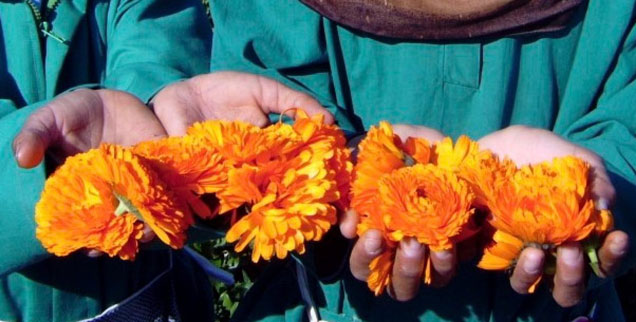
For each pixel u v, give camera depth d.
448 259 0.74
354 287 0.86
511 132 0.84
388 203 0.74
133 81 0.98
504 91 0.89
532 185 0.74
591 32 0.89
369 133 0.79
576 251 0.73
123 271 0.93
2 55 1.03
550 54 0.90
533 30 0.89
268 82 0.88
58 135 0.82
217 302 1.49
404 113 0.90
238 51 0.92
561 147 0.82
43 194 0.74
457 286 0.85
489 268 0.75
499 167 0.78
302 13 0.90
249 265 1.50
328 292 0.87
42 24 1.03
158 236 0.74
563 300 0.75
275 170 0.75
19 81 1.03
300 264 0.87
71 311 0.91
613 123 0.88
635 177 0.84
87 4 1.06
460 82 0.89
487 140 0.85
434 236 0.73
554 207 0.72
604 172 0.80
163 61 1.02
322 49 0.91
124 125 0.86
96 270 0.91
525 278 0.73
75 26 1.04
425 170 0.75
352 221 0.77
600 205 0.76
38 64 1.03
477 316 0.85
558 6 0.88
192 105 0.89
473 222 0.76
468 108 0.90
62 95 0.86
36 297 0.90
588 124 0.89
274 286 0.92
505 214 0.74
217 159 0.76
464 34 0.88
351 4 0.89
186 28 1.06
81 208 0.73
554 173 0.75
